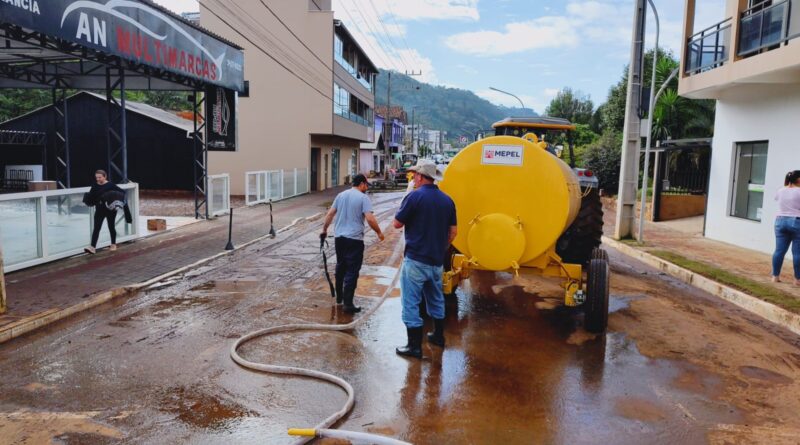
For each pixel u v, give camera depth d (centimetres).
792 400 508
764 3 1121
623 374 560
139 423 432
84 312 722
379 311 757
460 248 697
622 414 471
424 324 710
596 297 678
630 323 738
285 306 771
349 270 743
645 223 1920
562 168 681
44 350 584
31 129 2883
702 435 438
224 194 1886
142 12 1162
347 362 571
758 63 1079
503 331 690
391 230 1608
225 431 424
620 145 2708
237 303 782
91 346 598
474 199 682
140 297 803
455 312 771
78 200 1067
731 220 1411
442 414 461
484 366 570
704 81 1291
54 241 1002
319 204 2369
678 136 2459
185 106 5594
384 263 1095
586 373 559
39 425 424
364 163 5372
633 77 1429
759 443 428
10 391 483
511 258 666
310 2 3095
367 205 743
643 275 1075
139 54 1156
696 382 545
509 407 477
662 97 2362
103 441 404
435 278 593
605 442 423
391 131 7438
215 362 562
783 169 1202
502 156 668
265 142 3097
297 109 3069
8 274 888
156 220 1419
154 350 591
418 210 574
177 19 1304
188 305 768
